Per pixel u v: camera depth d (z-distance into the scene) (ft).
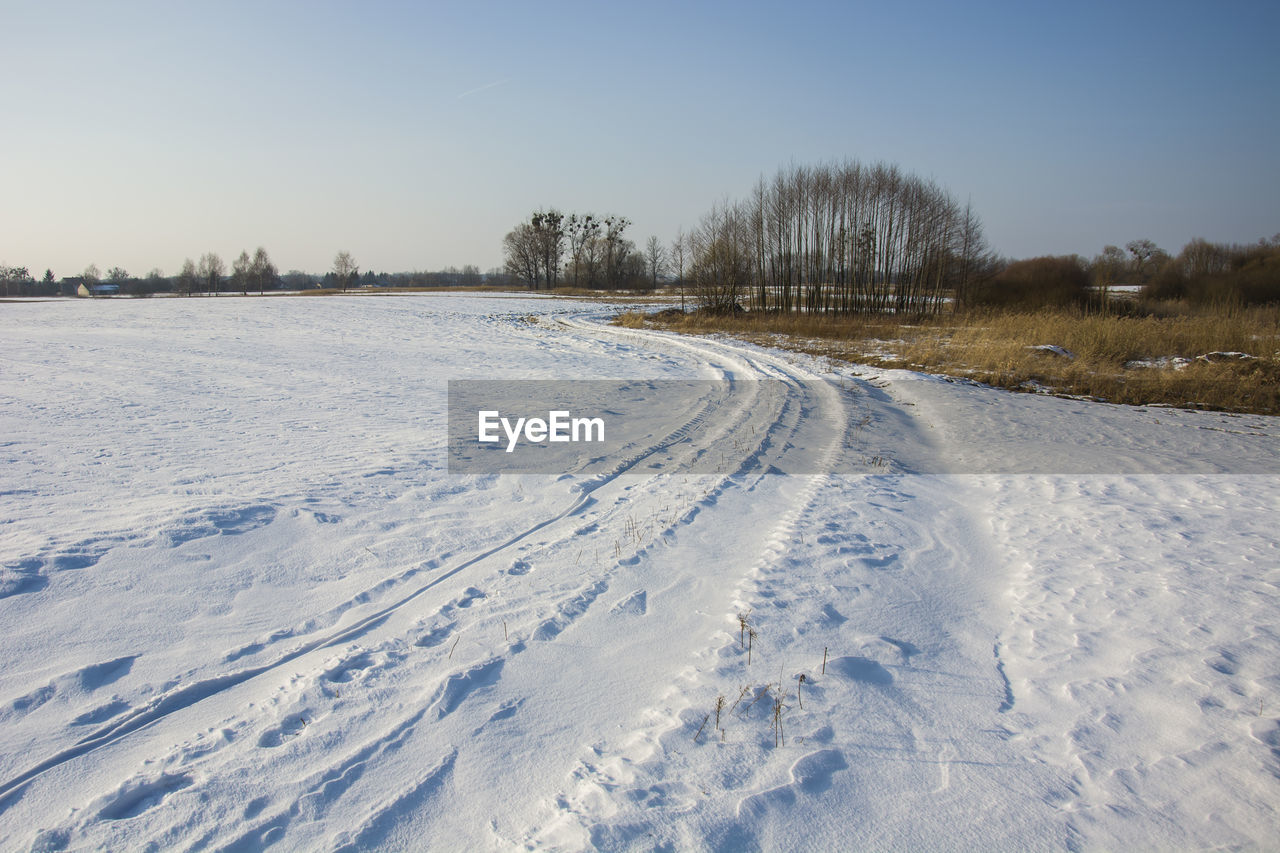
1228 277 129.39
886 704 12.59
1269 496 27.45
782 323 114.01
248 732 11.32
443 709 12.01
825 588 17.53
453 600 16.47
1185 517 24.53
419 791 10.00
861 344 89.35
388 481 26.73
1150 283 142.31
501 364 69.31
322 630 15.15
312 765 10.52
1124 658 14.38
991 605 17.22
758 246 148.46
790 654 14.25
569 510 23.98
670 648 14.44
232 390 47.57
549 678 13.17
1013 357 66.18
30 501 22.07
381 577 17.98
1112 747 11.42
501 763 10.67
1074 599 17.39
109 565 17.49
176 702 12.27
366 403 44.73
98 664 13.37
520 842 8.98
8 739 11.12
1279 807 9.96
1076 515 24.77
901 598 17.30
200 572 17.65
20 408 37.91
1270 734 11.67
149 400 42.29
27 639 14.10
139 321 108.68
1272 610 16.55
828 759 10.87
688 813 9.51
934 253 143.64
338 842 8.95
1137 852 9.13
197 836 9.02
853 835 9.32
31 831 9.08
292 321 115.14
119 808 9.61
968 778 10.58
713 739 11.25
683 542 20.67
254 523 21.08
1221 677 13.52
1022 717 12.32
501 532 21.66
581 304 183.32
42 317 114.11
